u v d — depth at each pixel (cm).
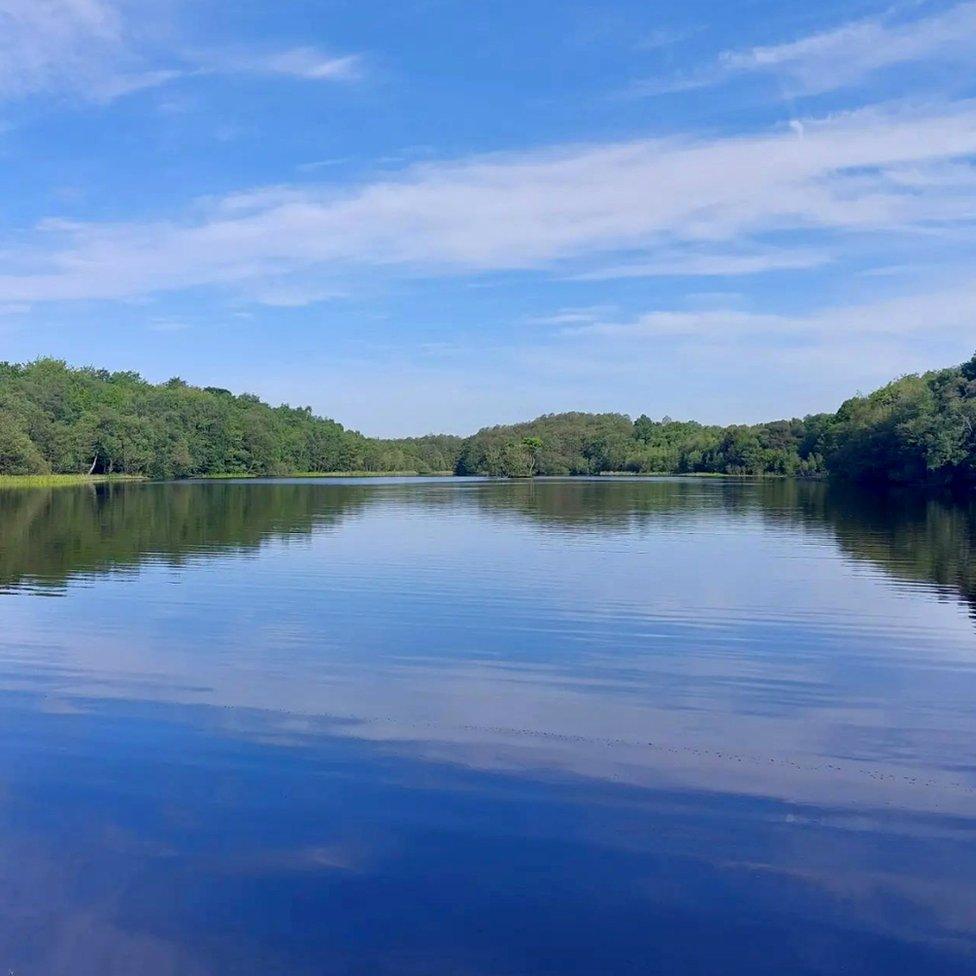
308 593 1719
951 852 648
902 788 762
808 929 556
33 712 952
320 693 1031
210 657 1205
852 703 1006
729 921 564
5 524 3253
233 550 2455
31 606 1577
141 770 787
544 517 3762
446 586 1820
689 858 637
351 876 611
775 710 979
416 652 1239
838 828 684
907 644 1298
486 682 1084
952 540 2745
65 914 570
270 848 648
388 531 3064
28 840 661
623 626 1420
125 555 2317
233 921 562
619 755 831
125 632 1360
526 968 520
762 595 1714
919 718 952
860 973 517
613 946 539
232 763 804
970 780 780
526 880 608
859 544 2623
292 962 525
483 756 826
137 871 618
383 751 835
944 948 538
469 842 658
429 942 543
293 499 5212
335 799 728
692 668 1159
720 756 832
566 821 690
